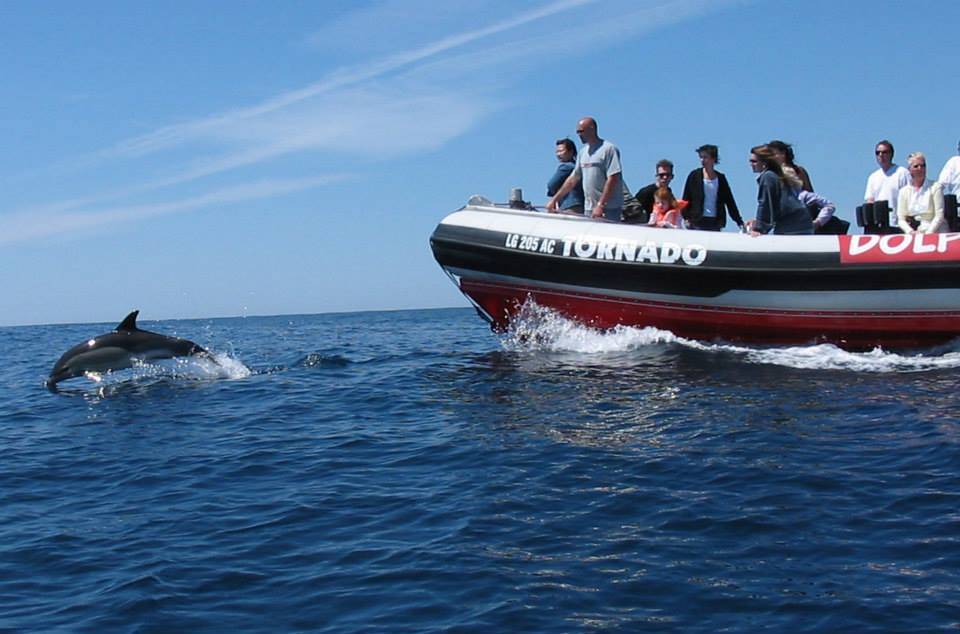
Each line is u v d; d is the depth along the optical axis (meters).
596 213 10.47
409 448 6.89
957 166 9.50
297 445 7.23
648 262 10.05
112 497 6.07
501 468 6.13
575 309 10.75
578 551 4.59
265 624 3.96
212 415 8.61
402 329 27.30
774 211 9.75
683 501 5.24
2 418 9.06
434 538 4.89
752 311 9.89
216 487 6.16
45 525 5.52
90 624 4.04
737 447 6.26
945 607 3.78
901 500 5.05
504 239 10.83
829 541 4.55
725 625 3.74
